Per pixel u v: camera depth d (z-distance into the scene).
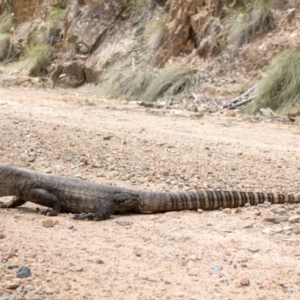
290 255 17.02
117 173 26.77
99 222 20.20
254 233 18.88
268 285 15.02
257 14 54.41
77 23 66.94
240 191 22.64
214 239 18.31
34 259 16.47
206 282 15.28
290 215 20.34
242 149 31.67
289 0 54.66
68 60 65.31
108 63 61.34
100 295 14.48
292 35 51.94
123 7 65.62
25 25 77.69
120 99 53.44
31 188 21.20
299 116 43.97
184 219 20.33
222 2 57.34
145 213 21.30
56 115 40.47
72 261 16.42
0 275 15.34
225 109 47.06
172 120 41.25
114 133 34.09
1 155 29.33
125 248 17.53
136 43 61.59
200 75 53.06
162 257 16.83
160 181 25.83
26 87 62.97
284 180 25.92
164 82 52.78
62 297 14.27
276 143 33.97
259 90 46.53
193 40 57.78
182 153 30.12
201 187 24.86
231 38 54.47
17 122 35.81
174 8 60.59
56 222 19.88
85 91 59.06
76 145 30.97
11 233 18.61
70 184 21.28
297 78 45.59
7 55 75.69
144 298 14.37
